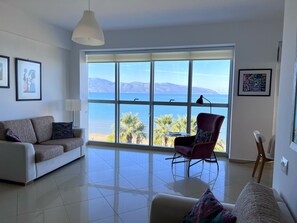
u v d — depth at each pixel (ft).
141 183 11.37
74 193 10.11
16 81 13.32
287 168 5.21
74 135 15.43
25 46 13.91
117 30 16.78
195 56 16.31
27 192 10.11
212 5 11.96
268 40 14.08
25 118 14.01
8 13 12.20
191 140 14.62
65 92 17.75
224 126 16.53
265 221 3.20
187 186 11.09
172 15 13.53
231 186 11.15
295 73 4.87
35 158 11.18
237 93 14.88
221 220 3.94
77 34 8.91
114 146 18.84
